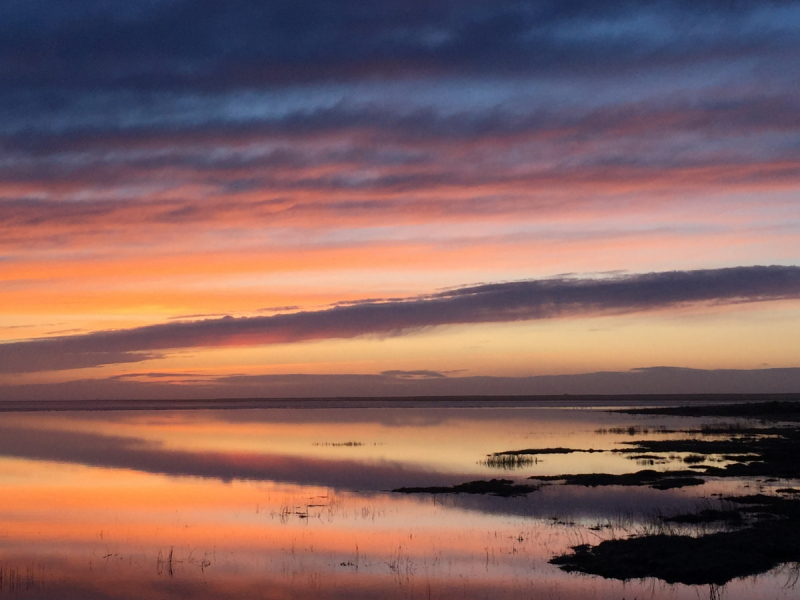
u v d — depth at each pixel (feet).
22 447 198.29
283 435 237.04
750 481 119.03
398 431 251.39
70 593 66.54
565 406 561.43
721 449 167.32
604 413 386.73
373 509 100.78
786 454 153.17
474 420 326.65
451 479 128.06
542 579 67.72
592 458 155.22
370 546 80.64
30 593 66.49
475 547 79.15
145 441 216.54
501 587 65.77
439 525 89.97
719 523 85.76
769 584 64.80
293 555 77.66
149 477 135.03
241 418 370.73
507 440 206.49
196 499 110.83
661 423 273.95
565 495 108.37
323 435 234.79
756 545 74.13
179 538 86.07
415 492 113.50
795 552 72.90
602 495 107.76
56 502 109.70
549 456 160.97
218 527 91.25
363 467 146.61
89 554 79.30
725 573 67.15
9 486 125.08
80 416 405.18
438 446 190.60
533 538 82.33
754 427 236.02
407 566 72.90
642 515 92.12
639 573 68.23
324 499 109.19
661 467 138.31
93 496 114.52
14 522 95.55
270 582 68.74
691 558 70.28
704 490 110.52
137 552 80.02
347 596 64.39
